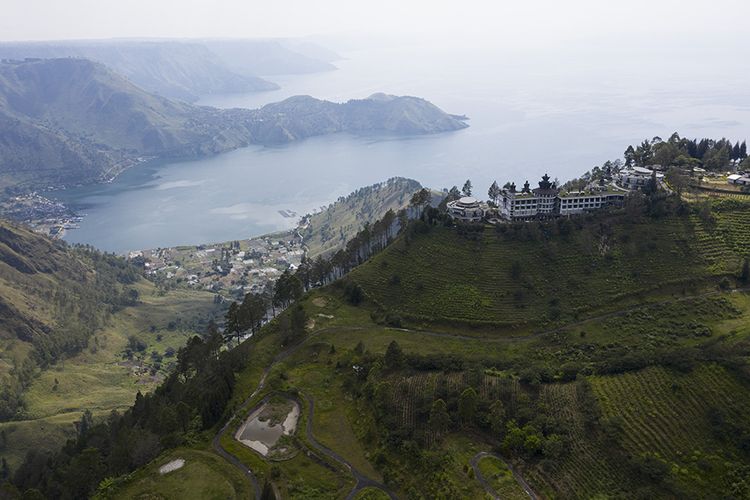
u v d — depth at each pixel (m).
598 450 107.88
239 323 194.88
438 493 102.25
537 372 133.38
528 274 196.12
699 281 186.75
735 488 97.56
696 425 109.94
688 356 126.25
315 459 117.44
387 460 113.81
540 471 105.56
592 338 169.75
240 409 137.38
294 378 151.62
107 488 111.12
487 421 117.81
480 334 177.12
